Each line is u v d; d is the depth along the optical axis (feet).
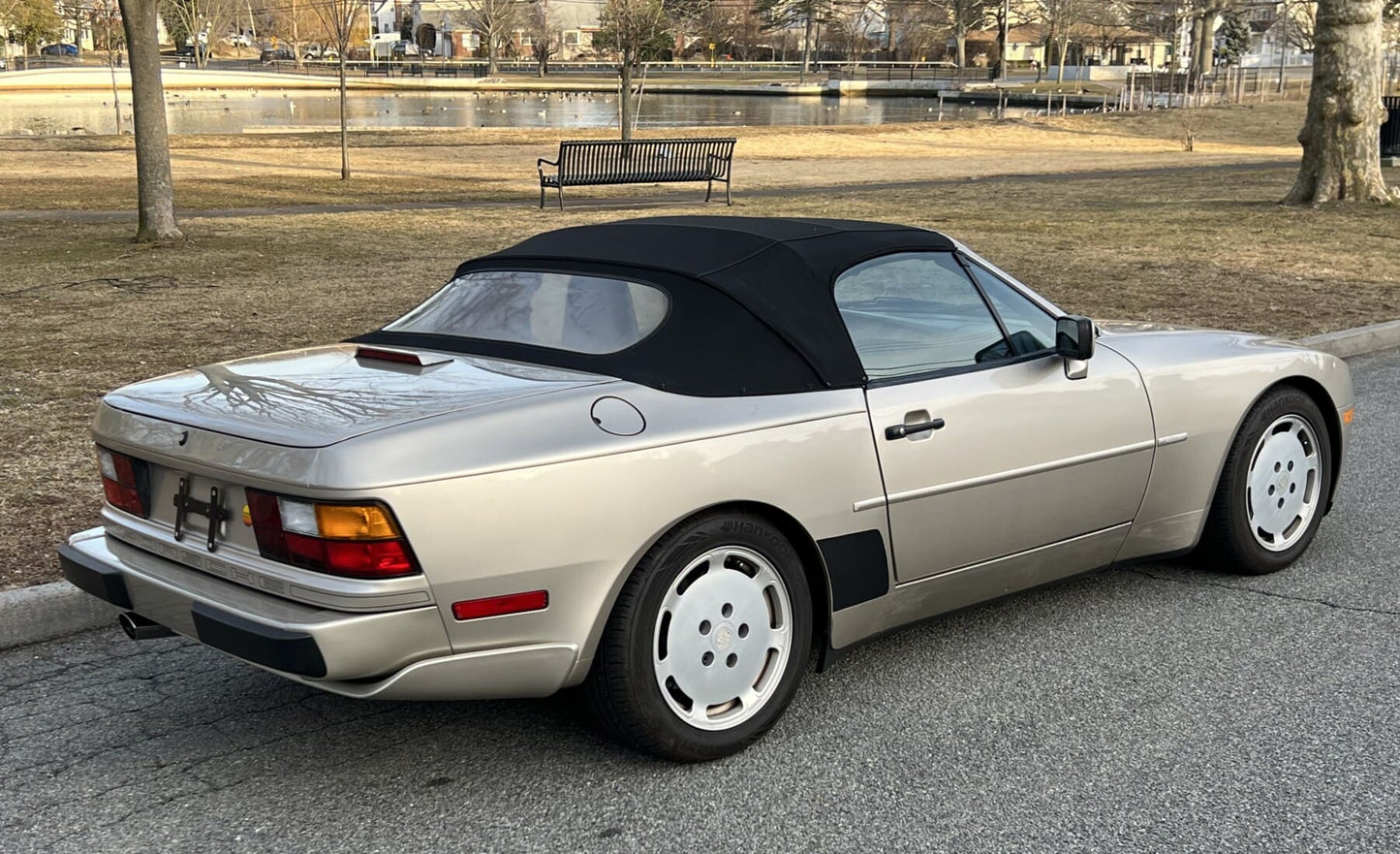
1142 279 42.83
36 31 289.33
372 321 34.65
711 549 11.38
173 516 11.31
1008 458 13.44
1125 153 119.65
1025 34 442.91
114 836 10.55
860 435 12.25
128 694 13.46
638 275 12.60
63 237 55.31
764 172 96.94
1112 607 15.79
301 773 11.66
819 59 455.22
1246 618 15.30
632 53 124.98
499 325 12.89
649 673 11.06
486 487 10.12
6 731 12.55
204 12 311.88
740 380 11.78
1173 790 11.19
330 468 9.80
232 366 12.84
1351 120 63.87
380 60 420.36
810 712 12.86
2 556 16.53
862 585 12.50
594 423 10.75
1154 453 14.89
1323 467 17.12
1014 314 14.30
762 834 10.54
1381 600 15.88
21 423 23.77
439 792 11.28
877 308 13.01
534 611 10.44
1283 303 37.96
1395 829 10.51
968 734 12.34
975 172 97.40
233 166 94.89
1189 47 323.57
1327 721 12.52
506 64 400.88
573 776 11.54
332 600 9.87
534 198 75.72
